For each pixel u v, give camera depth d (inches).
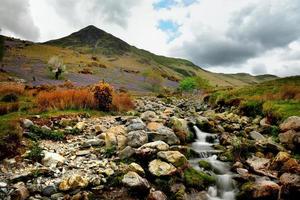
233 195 381.4
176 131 560.1
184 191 362.3
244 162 457.7
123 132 500.1
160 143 430.9
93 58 4429.1
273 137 557.6
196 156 474.6
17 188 310.2
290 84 1162.6
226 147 533.3
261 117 715.4
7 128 415.8
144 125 532.7
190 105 1215.6
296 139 485.7
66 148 446.0
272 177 396.2
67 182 334.3
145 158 406.0
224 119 760.3
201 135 611.8
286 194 352.2
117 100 787.4
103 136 486.6
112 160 409.4
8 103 643.5
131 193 341.1
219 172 431.8
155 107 980.6
